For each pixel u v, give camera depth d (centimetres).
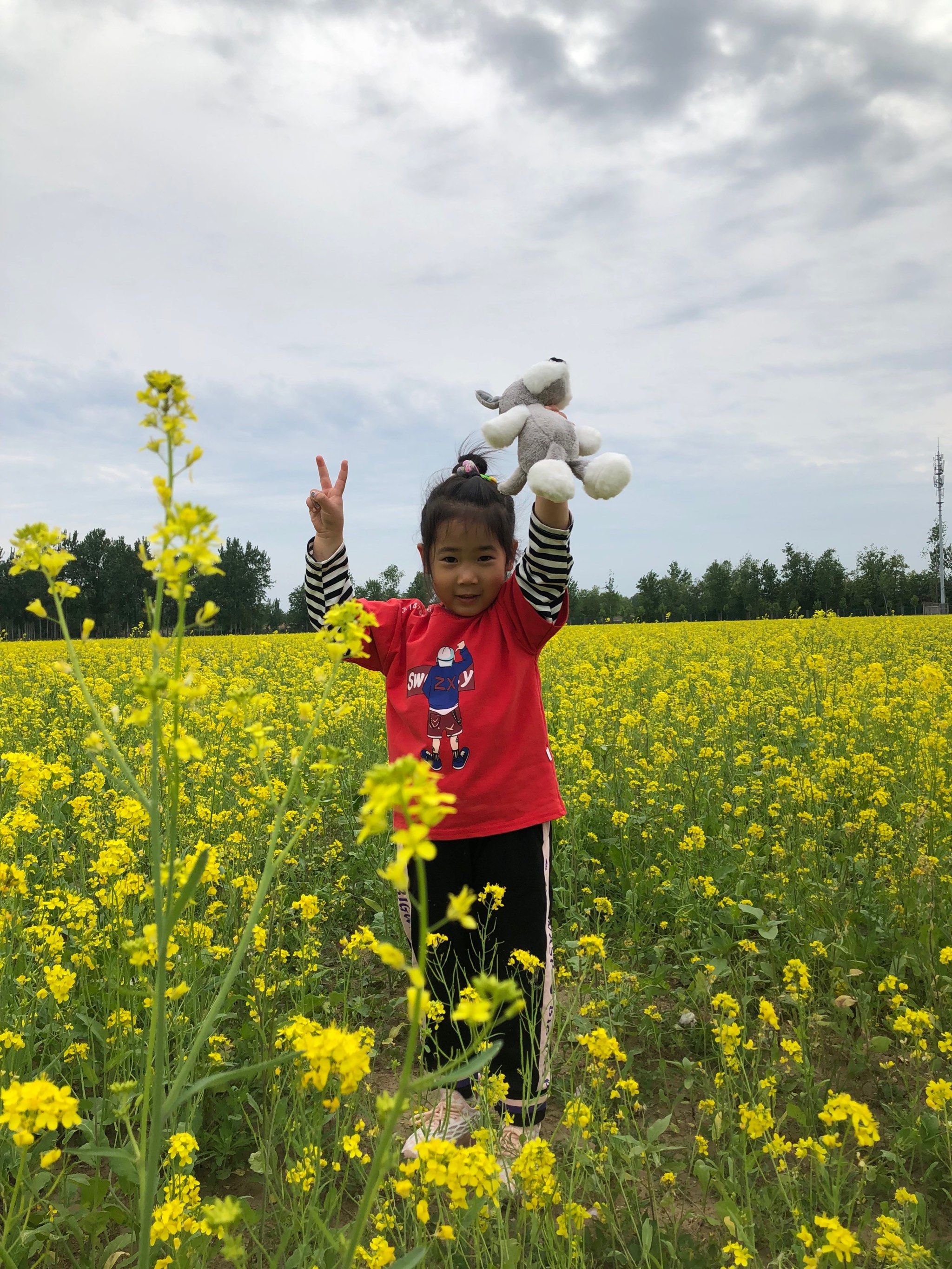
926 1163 223
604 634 1819
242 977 285
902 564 6034
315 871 420
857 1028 285
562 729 611
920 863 331
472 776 241
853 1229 200
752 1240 171
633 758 538
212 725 477
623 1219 202
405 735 255
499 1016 213
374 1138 196
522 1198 180
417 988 86
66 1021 243
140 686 106
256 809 367
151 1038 147
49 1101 110
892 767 502
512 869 239
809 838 401
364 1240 176
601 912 353
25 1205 185
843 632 1568
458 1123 228
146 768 341
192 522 103
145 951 117
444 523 250
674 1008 296
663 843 423
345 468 274
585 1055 262
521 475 253
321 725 528
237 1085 238
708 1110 216
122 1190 197
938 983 290
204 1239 158
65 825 443
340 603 274
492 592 255
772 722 638
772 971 309
